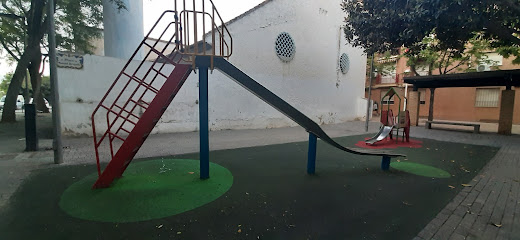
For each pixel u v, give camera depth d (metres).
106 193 3.22
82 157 5.01
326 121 13.62
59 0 10.38
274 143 7.06
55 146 4.52
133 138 3.55
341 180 3.91
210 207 2.87
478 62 14.77
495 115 16.88
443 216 2.74
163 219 2.57
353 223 2.55
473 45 13.53
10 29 11.94
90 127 7.12
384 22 5.09
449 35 4.78
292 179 3.91
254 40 10.13
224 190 3.40
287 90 11.55
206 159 3.83
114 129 7.40
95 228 2.38
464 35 4.71
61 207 2.80
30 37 11.14
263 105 10.87
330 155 5.62
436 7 3.88
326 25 13.00
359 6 6.16
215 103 9.47
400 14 4.59
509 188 3.62
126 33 9.08
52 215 2.62
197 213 2.71
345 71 14.42
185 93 8.67
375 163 4.99
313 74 12.63
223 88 9.62
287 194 3.30
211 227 2.43
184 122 8.71
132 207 2.83
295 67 11.77
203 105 3.75
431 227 2.50
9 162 4.62
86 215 2.62
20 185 3.48
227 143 7.01
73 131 6.91
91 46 14.62
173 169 4.33
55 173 4.01
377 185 3.70
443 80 11.07
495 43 6.87
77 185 3.49
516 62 10.77
